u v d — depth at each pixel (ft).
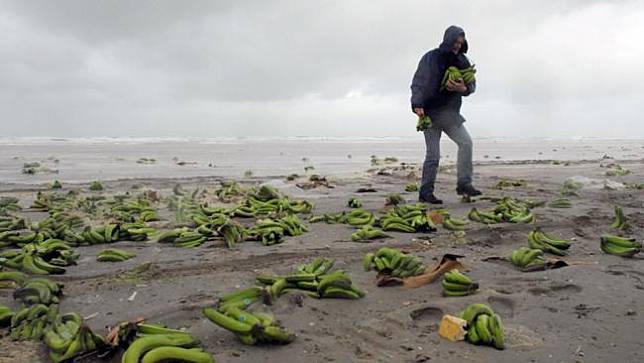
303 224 32.01
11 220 32.48
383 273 19.74
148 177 65.77
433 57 36.35
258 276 19.12
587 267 21.45
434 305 17.12
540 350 13.91
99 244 27.12
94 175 68.49
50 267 21.20
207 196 45.68
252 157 114.83
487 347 14.10
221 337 14.69
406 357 13.58
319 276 19.24
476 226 30.40
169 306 17.29
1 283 19.40
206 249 25.67
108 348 13.42
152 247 26.30
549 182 56.18
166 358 12.29
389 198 39.29
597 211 35.58
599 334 14.89
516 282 19.62
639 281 19.69
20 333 14.80
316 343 14.39
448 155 120.06
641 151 152.15
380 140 311.27
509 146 199.41
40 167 78.74
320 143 237.04
